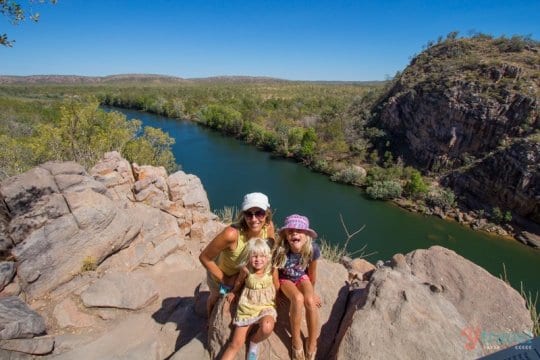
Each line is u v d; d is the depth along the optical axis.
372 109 71.44
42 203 5.09
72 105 21.47
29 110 57.12
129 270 5.85
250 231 3.43
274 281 3.44
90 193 5.59
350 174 43.38
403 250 29.14
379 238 30.84
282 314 3.72
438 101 51.25
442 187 43.31
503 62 50.47
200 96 112.81
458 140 47.75
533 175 34.88
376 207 37.16
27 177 5.22
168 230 6.77
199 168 45.31
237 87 180.62
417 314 3.50
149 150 23.97
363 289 4.39
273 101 100.06
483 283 4.32
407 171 44.91
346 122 63.50
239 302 3.29
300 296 3.28
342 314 4.14
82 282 5.06
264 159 51.62
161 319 4.57
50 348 3.86
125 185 7.95
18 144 18.47
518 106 43.31
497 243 31.66
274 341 3.42
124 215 5.91
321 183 43.25
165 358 3.79
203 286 4.71
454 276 4.46
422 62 70.00
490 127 44.72
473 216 36.62
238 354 3.33
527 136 39.41
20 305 4.21
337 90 159.12
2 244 4.73
